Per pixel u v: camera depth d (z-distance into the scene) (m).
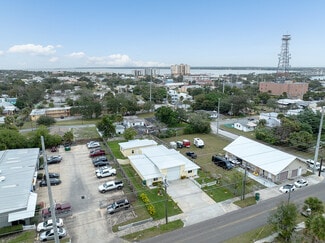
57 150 51.31
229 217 28.20
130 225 26.61
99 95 125.62
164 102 120.94
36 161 39.41
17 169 36.06
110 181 35.97
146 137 61.59
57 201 31.78
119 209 29.53
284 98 120.88
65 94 143.12
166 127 70.00
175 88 174.88
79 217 28.39
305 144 49.72
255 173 39.62
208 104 93.81
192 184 36.44
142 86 159.50
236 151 45.66
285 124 54.47
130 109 91.12
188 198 32.47
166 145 54.84
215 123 78.19
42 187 35.66
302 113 65.06
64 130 68.31
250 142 49.19
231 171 40.91
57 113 90.62
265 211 29.33
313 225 21.78
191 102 109.94
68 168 42.34
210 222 27.28
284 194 33.50
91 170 41.53
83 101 91.25
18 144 48.34
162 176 36.69
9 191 29.84
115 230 25.98
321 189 34.94
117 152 50.06
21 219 25.92
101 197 32.84
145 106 94.69
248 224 26.83
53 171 41.06
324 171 41.00
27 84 168.00
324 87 162.75
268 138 55.12
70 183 36.91
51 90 151.25
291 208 23.81
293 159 38.28
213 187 35.38
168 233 25.44
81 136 61.72
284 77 182.12
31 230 26.28
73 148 52.97
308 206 26.52
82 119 85.44
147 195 33.28
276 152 43.44
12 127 60.28
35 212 29.20
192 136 63.16
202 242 23.95
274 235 24.88
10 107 96.75
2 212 25.92
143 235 25.14
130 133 56.09
